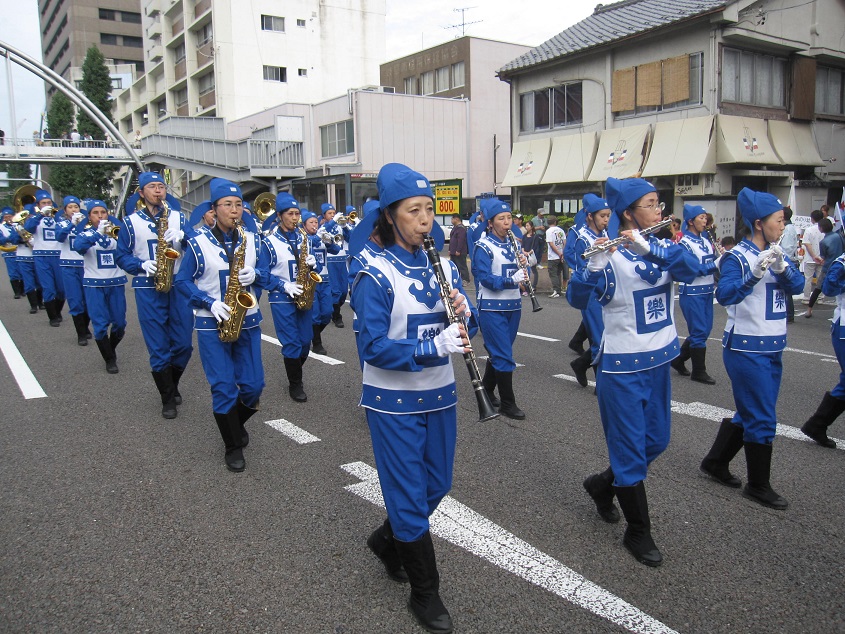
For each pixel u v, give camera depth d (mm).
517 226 15586
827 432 5891
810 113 19938
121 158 34812
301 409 6734
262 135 33656
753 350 4375
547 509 4402
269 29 42125
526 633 3100
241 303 5000
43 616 3240
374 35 45281
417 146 31344
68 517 4305
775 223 4375
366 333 3010
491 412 3039
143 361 8883
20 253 13047
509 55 34812
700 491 4656
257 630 3135
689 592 3424
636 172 19281
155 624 3176
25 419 6379
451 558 3789
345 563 3738
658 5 20969
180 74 48500
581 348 8883
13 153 32125
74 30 80188
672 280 3906
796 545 3893
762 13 18094
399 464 3143
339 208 29969
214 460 5309
